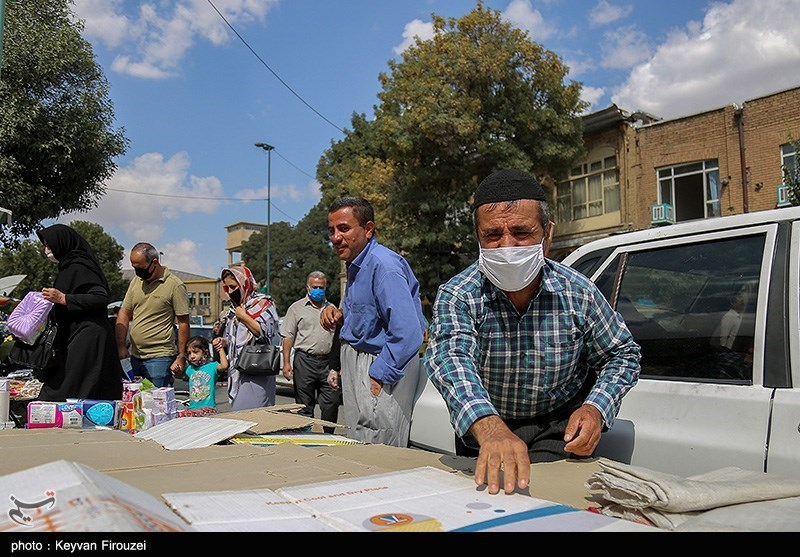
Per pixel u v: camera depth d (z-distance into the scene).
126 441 2.00
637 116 18.19
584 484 1.39
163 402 2.94
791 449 1.81
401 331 2.76
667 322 2.36
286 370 5.66
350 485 1.29
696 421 2.06
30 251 27.59
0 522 0.83
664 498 1.10
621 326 1.88
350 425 3.06
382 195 16.98
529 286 1.83
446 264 16.30
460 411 1.58
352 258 3.01
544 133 16.17
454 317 1.82
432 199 15.95
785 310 2.03
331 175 25.42
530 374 1.89
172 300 5.22
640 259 2.58
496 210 1.73
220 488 1.30
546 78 15.81
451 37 15.82
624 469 1.25
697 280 2.34
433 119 15.07
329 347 5.41
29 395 4.14
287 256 48.38
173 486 1.31
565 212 19.23
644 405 2.21
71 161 12.13
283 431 2.29
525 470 1.30
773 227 2.21
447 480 1.36
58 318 3.77
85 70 12.55
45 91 12.19
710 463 1.97
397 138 15.82
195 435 2.05
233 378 4.79
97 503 0.84
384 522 1.04
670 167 16.95
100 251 35.91
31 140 11.73
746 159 15.49
